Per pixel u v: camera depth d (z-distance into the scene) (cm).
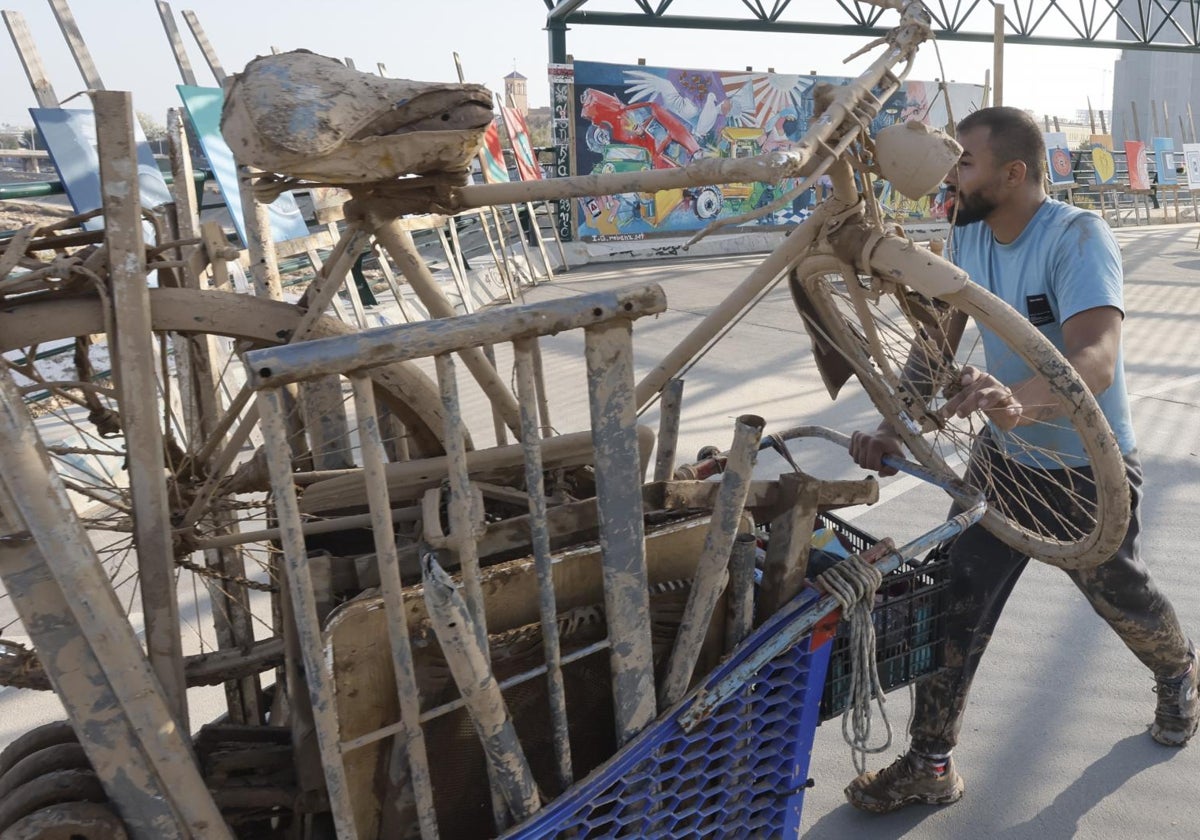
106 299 150
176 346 242
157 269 178
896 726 291
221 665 192
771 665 173
